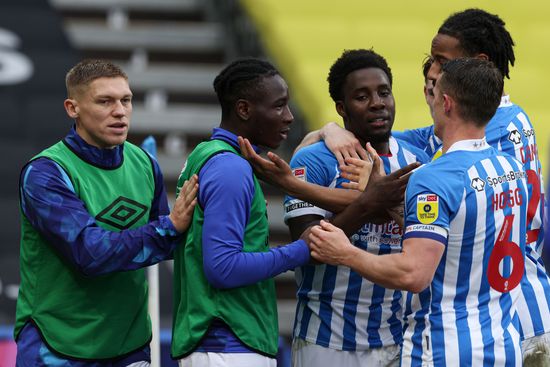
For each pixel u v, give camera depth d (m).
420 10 38.41
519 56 37.53
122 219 13.21
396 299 14.24
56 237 12.66
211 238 12.35
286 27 36.66
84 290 13.07
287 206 14.26
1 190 29.11
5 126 30.72
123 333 13.34
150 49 37.62
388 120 14.07
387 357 14.28
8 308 26.20
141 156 13.80
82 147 13.09
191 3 39.75
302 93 32.09
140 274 13.55
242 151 12.97
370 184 13.29
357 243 14.06
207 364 12.68
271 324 13.16
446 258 12.37
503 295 12.68
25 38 32.88
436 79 14.11
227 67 13.23
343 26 37.19
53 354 13.02
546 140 33.94
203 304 12.73
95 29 37.31
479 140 12.56
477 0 39.03
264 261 12.49
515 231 12.69
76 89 12.95
